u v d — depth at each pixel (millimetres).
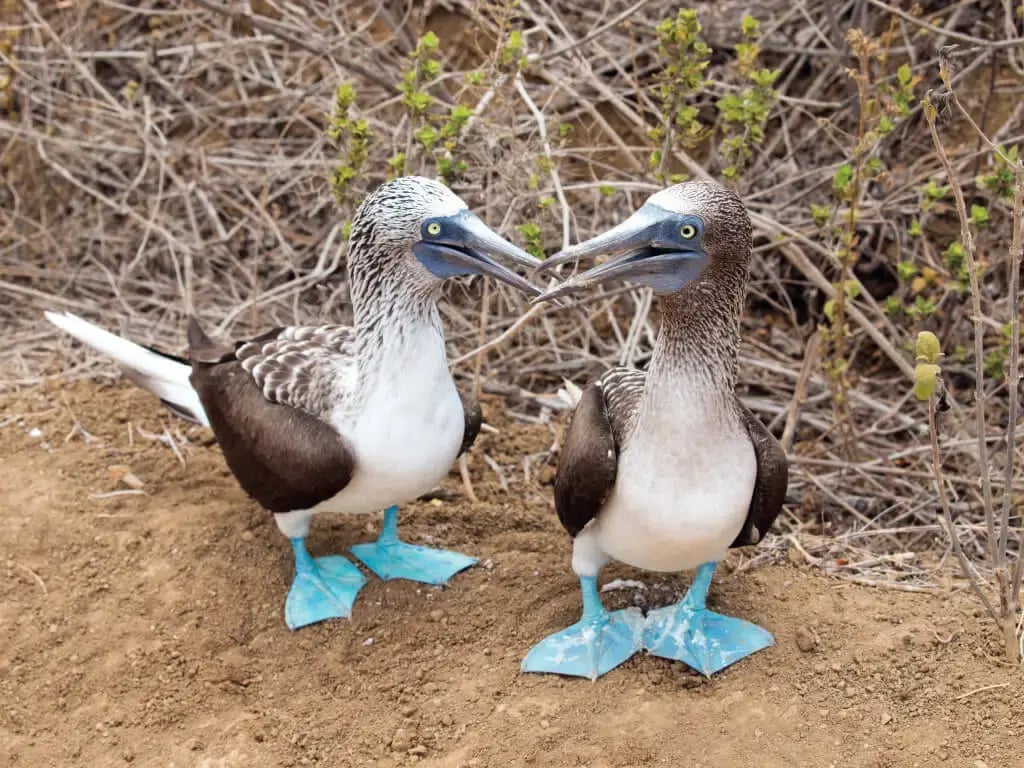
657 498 2377
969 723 2395
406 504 2787
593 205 3174
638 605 2594
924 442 2936
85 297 3234
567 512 2447
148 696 2516
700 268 2332
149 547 2689
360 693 2514
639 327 2990
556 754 2402
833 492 2820
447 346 3059
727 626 2531
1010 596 2459
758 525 2447
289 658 2562
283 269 3205
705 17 3252
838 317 2803
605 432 2414
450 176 2805
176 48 3428
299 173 3264
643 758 2387
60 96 3400
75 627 2592
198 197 3316
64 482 2797
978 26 3189
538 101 3211
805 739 2395
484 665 2529
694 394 2354
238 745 2451
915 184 3084
